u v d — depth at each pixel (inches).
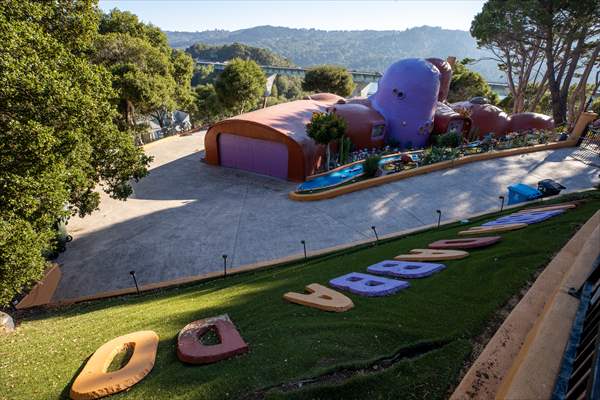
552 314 140.9
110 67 1228.5
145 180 900.6
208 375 171.0
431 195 697.0
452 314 195.0
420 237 463.8
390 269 293.6
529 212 422.6
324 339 184.7
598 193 462.6
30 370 218.7
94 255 545.3
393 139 1064.2
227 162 1015.0
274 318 235.5
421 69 995.9
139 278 488.1
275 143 893.2
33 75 310.2
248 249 545.6
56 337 276.2
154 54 1327.5
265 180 897.5
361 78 4426.7
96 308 392.2
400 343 172.9
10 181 292.0
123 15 1572.3
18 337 300.7
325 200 719.1
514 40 1219.2
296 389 146.6
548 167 813.9
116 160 504.4
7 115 314.0
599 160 845.8
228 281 432.5
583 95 1207.6
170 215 682.2
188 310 292.0
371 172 809.5
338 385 142.9
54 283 470.9
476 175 782.5
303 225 616.1
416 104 1011.9
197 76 5231.3
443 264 285.3
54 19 472.1
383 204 674.2
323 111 1102.4
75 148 361.1
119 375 183.2
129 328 265.4
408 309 209.3
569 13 999.6
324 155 939.3
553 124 1133.7
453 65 1764.3
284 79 6328.7
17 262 291.4
